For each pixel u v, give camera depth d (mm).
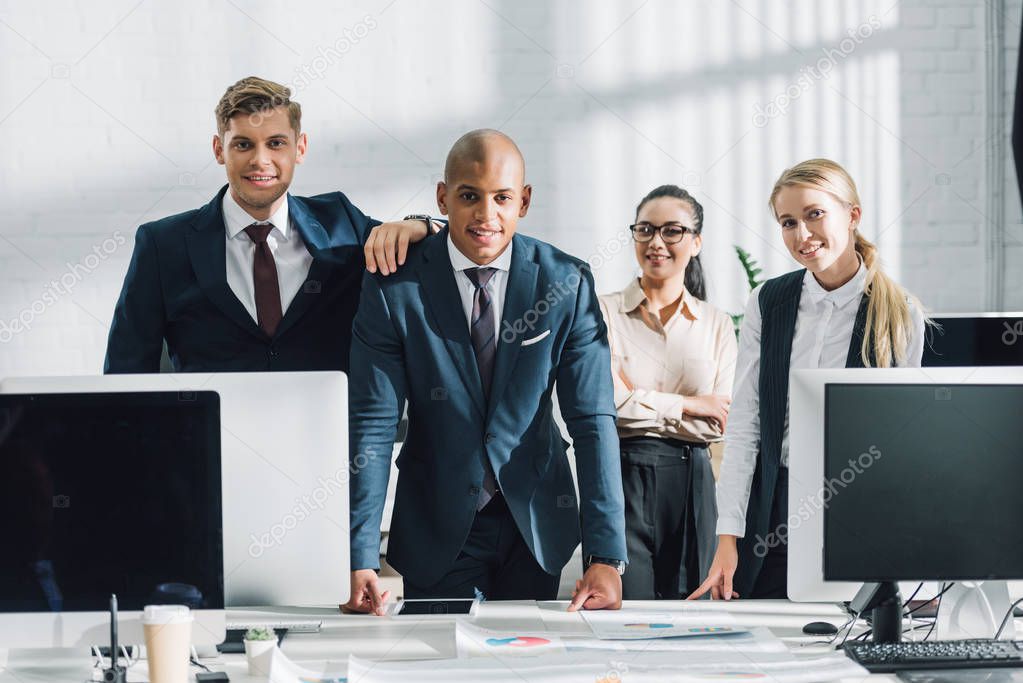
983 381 1777
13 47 4133
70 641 1624
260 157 2412
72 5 4141
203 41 4176
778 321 2297
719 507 2332
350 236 2553
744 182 4336
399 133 4242
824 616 1979
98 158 4176
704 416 3014
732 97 4320
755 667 1655
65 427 1631
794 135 4344
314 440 1819
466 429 2109
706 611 2014
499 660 1688
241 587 1820
